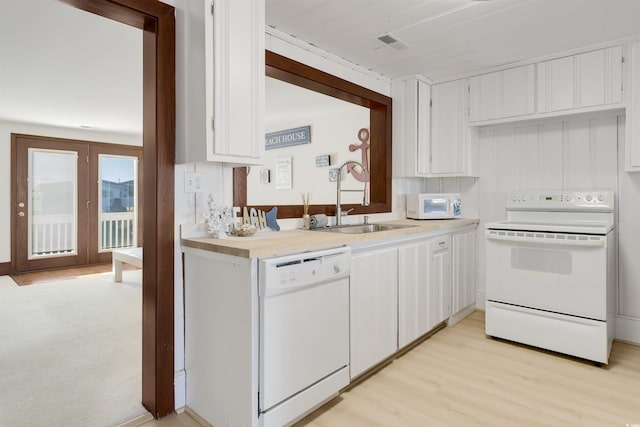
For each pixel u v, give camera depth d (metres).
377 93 3.26
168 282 1.83
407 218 3.59
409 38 2.55
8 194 5.30
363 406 1.90
